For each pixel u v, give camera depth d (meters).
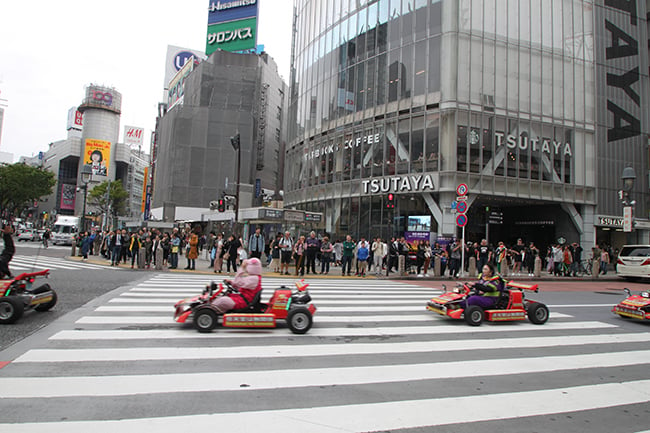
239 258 16.70
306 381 4.67
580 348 6.72
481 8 24.98
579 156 27.00
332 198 28.98
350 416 3.75
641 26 30.12
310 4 34.47
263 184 58.19
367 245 18.27
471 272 19.30
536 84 26.14
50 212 117.19
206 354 5.57
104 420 3.50
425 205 24.36
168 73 81.50
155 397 4.05
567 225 27.22
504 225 30.53
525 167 25.30
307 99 33.53
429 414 3.88
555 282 19.55
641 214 28.70
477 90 24.38
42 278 13.12
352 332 7.18
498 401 4.29
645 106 29.53
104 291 10.82
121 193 68.19
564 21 27.44
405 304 10.49
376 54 27.53
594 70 28.09
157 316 7.83
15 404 3.78
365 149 27.42
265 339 6.49
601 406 4.25
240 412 3.76
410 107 25.27
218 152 50.06
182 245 30.02
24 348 5.57
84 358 5.21
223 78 52.78
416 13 25.69
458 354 6.07
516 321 8.87
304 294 7.69
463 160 23.61
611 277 21.75
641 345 7.07
